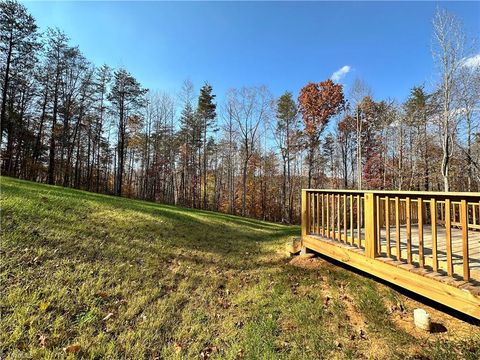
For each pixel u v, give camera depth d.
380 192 3.41
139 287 3.48
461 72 10.98
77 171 25.22
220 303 3.39
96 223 5.57
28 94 20.02
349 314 3.06
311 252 5.22
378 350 2.41
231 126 25.02
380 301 3.27
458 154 13.81
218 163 31.59
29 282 3.02
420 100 16.62
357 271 4.27
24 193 6.40
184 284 3.80
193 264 4.68
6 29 16.64
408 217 3.09
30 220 4.72
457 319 2.82
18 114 19.05
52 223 4.88
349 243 4.20
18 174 21.09
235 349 2.45
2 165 19.56
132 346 2.39
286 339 2.61
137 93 24.00
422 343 2.46
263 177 29.64
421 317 2.68
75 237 4.55
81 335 2.41
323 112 23.08
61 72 20.30
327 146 28.02
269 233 9.27
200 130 28.20
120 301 3.07
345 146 24.52
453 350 2.31
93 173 29.25
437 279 2.62
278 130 25.08
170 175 30.97
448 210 2.64
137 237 5.39
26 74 18.53
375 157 21.20
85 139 26.39
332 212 4.58
